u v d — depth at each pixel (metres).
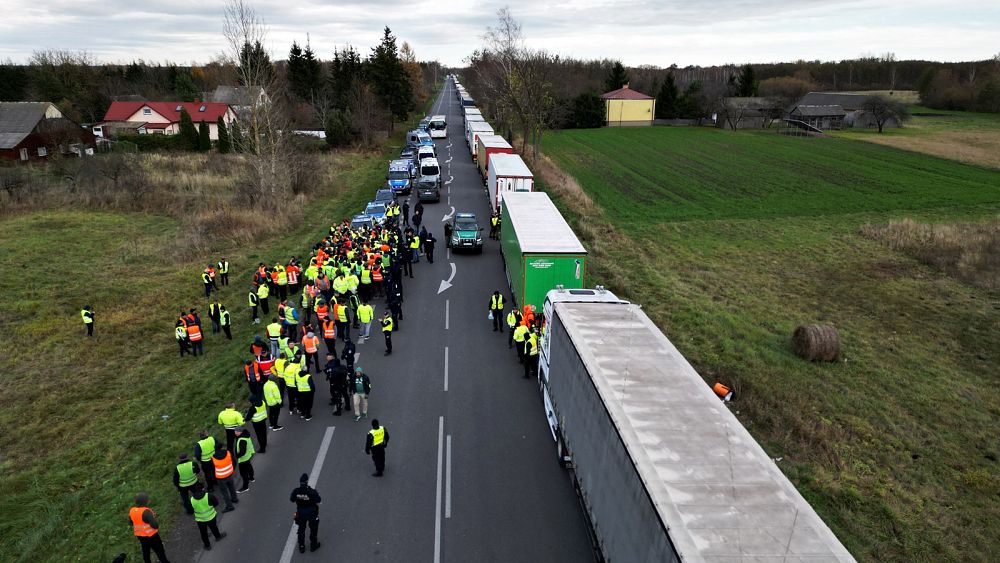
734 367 19.23
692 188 54.12
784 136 89.31
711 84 127.69
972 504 13.30
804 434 15.55
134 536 11.73
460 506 12.82
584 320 13.62
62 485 13.34
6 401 17.05
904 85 172.25
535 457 14.62
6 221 36.28
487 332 22.11
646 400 9.95
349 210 41.12
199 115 77.19
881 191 52.66
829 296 27.23
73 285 26.47
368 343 21.12
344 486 13.42
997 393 18.48
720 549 6.61
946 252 32.78
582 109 98.69
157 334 22.00
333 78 83.94
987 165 63.69
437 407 16.86
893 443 15.43
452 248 32.47
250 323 22.91
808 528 7.02
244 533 11.96
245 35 41.28
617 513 9.10
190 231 34.03
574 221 37.69
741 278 29.56
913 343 22.20
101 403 17.02
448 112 120.94
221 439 15.02
